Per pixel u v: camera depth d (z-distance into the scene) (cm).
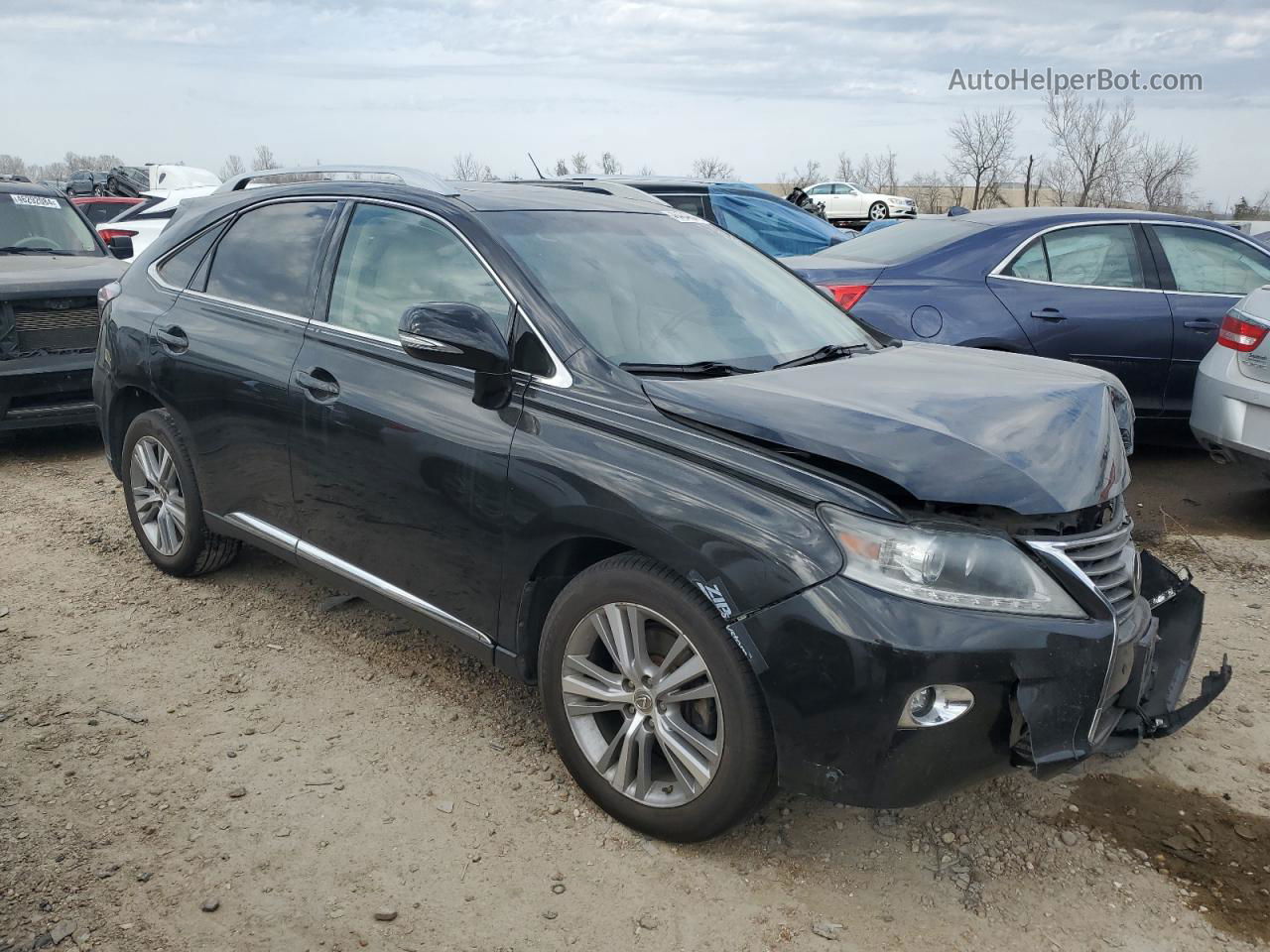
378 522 356
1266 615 462
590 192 424
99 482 654
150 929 258
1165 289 656
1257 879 288
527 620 322
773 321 369
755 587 259
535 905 272
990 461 262
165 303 453
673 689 284
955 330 625
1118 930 269
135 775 324
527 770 333
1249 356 561
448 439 327
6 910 262
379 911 267
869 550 253
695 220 426
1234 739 360
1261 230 1041
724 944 261
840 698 252
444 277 350
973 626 250
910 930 267
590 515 289
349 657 409
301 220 413
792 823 309
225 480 423
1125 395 340
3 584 475
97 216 1786
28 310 676
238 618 442
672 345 331
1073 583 262
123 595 464
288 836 296
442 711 369
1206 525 591
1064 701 259
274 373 389
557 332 317
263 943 255
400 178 418
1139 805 322
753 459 271
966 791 328
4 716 357
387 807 311
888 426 270
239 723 357
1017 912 275
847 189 3591
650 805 293
